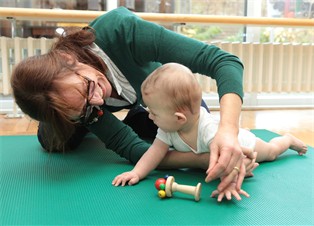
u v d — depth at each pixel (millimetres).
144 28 1089
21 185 965
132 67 1159
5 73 2238
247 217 771
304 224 745
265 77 2617
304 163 1176
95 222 748
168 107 947
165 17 2164
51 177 1033
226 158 787
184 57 1041
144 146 1130
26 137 1584
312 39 2820
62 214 786
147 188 938
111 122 1150
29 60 931
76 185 963
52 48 1048
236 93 927
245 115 2502
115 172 1077
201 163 1033
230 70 968
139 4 2607
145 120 1484
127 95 1235
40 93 875
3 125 2041
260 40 2803
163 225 733
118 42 1103
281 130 1975
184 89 939
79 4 2551
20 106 927
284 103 2939
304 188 947
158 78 958
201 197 876
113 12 1157
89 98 921
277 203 847
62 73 892
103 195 891
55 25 2393
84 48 1055
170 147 1082
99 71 1040
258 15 2783
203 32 2688
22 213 792
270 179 1016
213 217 770
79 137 1359
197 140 1005
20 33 2367
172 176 968
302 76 2674
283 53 2596
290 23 2348
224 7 2752
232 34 2752
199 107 989
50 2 2508
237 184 836
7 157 1256
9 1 2432
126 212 794
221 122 874
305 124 2170
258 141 1125
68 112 891
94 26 1146
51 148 1184
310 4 2684
